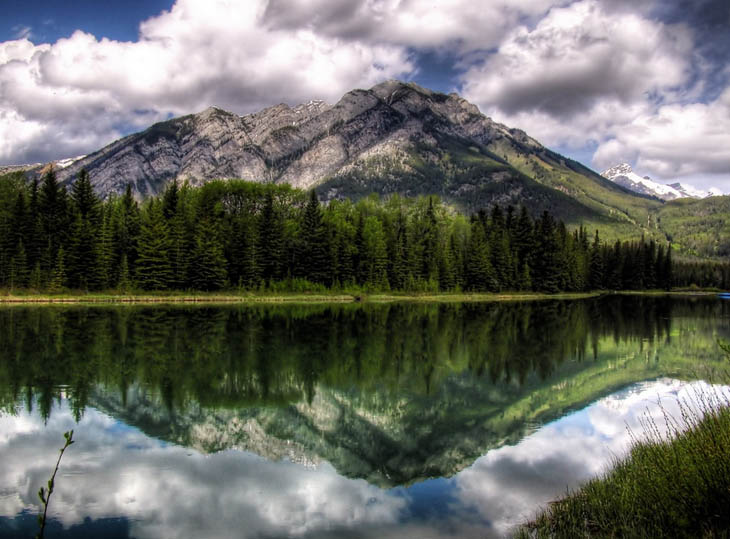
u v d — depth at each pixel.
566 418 23.72
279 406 25.20
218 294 96.12
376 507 14.12
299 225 117.44
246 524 13.19
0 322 52.34
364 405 25.81
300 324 58.59
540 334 53.56
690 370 35.06
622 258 177.12
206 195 117.56
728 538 8.41
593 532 10.61
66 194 97.75
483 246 130.12
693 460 10.11
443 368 35.12
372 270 114.81
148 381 29.33
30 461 17.34
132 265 97.00
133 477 16.30
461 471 17.16
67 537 12.38
